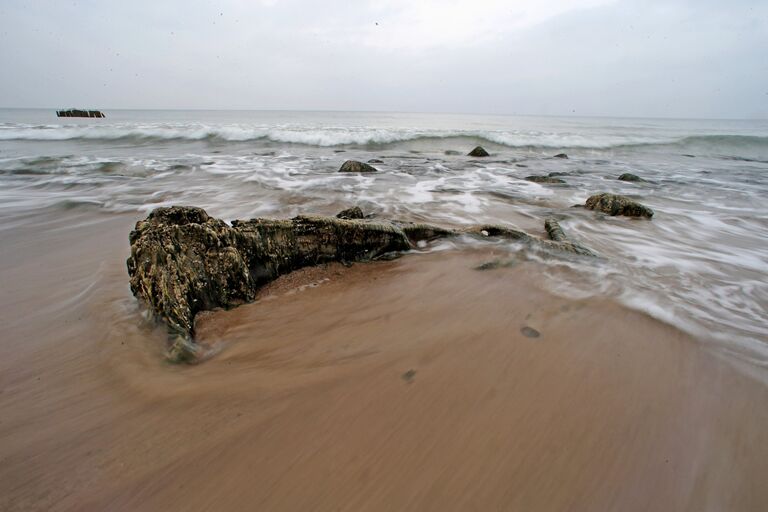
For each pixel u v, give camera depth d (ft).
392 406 7.58
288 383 8.18
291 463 6.27
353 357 9.21
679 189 36.50
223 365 8.80
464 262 15.90
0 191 29.19
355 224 15.48
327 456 6.42
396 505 5.64
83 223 21.99
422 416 7.35
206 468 6.14
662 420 7.40
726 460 6.53
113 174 37.11
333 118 194.08
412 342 9.92
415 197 29.99
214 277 11.56
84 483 5.85
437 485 5.95
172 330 9.63
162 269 10.39
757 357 9.75
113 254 16.55
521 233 18.69
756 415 7.66
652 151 74.79
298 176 37.99
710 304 12.84
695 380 8.70
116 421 7.05
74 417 7.14
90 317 10.62
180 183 33.53
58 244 18.25
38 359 8.87
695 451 6.70
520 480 6.07
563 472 6.22
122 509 5.48
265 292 12.77
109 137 67.87
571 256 16.71
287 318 11.12
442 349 9.61
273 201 27.50
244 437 6.75
